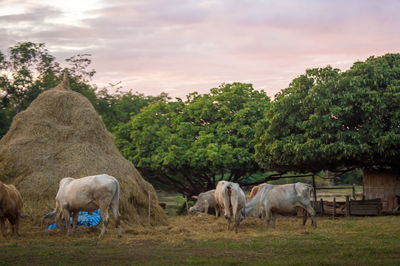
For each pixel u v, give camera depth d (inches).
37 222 594.2
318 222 717.3
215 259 366.9
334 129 835.4
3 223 541.3
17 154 658.2
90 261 368.2
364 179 959.6
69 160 663.8
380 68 845.2
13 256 394.0
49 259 378.9
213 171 1160.2
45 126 697.0
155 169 1190.9
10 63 1582.2
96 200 528.4
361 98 815.1
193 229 629.3
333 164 914.7
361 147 787.4
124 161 727.1
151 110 1284.4
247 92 1239.5
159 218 711.1
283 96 937.5
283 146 873.5
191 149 1151.6
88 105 742.5
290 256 376.5
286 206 621.9
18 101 1560.0
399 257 362.3
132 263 356.8
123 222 632.4
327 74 884.6
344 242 455.5
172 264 349.7
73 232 560.4
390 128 813.9
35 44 1622.8
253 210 654.5
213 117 1202.0
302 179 1884.8
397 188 910.4
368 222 681.6
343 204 858.1
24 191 619.5
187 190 1333.7
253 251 408.8
